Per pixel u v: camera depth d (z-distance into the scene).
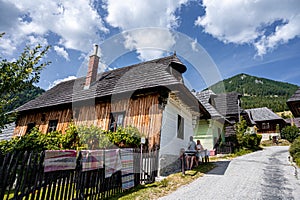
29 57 4.89
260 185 4.52
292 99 8.05
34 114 9.77
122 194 4.04
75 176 3.31
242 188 4.29
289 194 3.84
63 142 5.84
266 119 29.72
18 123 10.09
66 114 8.64
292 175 5.51
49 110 9.32
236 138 14.21
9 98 4.62
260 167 6.95
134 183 4.64
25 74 4.67
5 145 5.01
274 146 21.22
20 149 4.91
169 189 4.34
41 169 2.89
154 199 3.68
